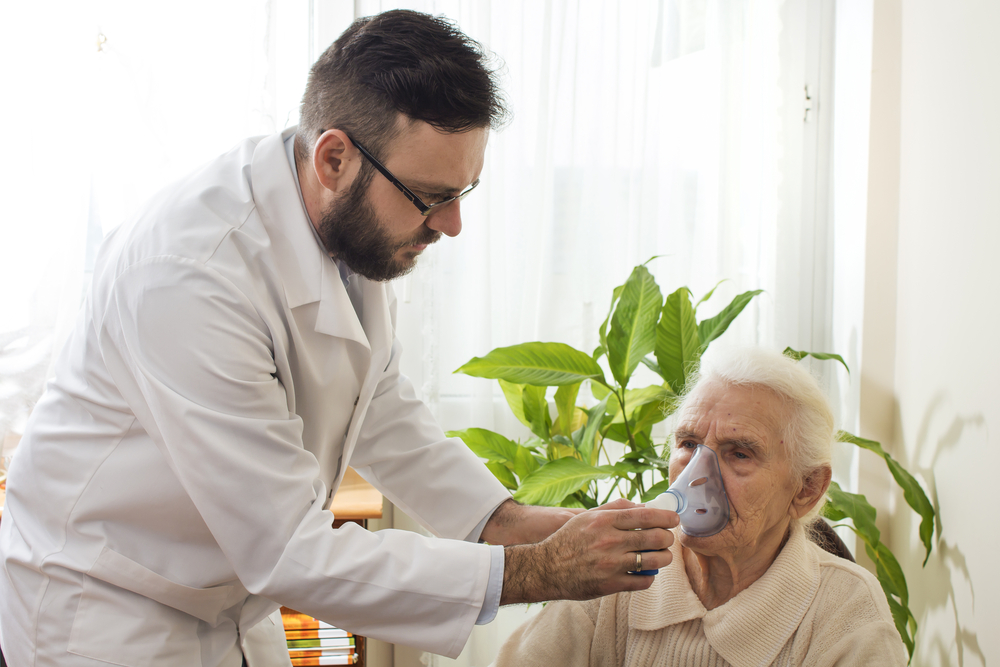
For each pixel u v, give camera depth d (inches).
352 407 44.6
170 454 33.9
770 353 40.4
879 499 75.7
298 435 37.1
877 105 73.0
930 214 66.1
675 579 40.2
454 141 34.4
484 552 34.4
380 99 34.0
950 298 62.2
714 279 83.6
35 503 38.3
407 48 34.1
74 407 38.1
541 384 63.6
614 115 80.6
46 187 71.9
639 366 83.4
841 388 81.2
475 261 79.0
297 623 67.3
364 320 44.8
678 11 81.1
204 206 36.6
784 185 83.9
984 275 56.6
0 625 39.8
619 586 33.1
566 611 42.8
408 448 48.6
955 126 61.2
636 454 65.4
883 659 35.8
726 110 81.3
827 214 85.0
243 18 74.9
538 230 80.5
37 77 71.5
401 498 48.7
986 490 56.2
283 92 78.1
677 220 83.5
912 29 69.6
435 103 33.4
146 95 73.8
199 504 33.6
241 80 75.3
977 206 57.7
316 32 78.2
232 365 33.9
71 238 72.7
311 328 39.5
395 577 33.4
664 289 84.1
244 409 34.2
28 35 71.1
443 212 37.5
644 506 36.3
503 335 82.0
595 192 81.4
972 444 58.4
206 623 40.8
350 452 45.8
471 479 47.1
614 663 41.6
